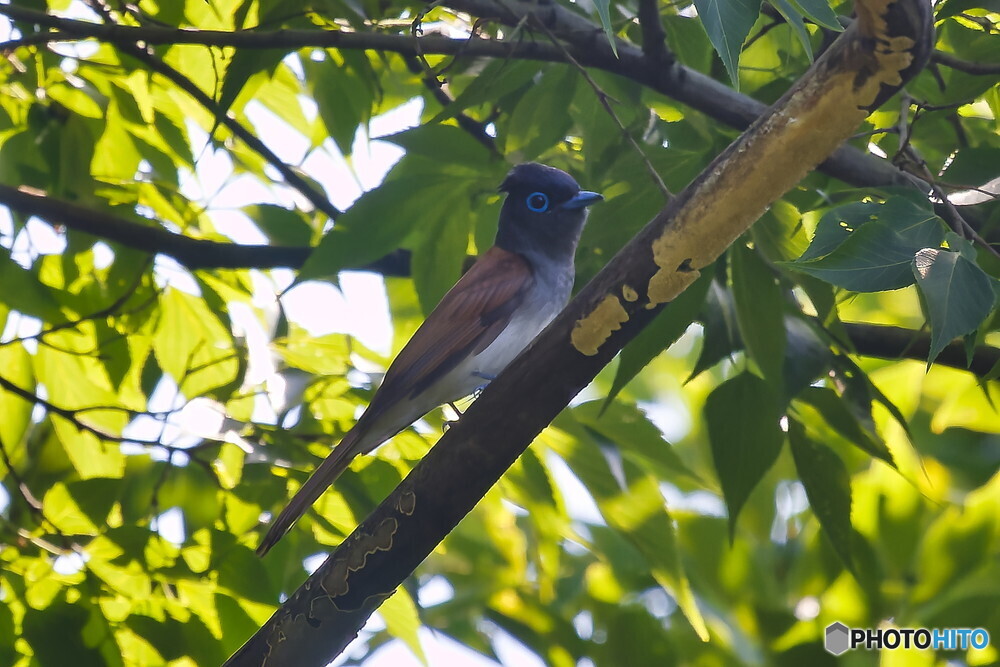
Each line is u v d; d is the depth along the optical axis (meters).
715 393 9.05
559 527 10.34
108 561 8.08
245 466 9.21
